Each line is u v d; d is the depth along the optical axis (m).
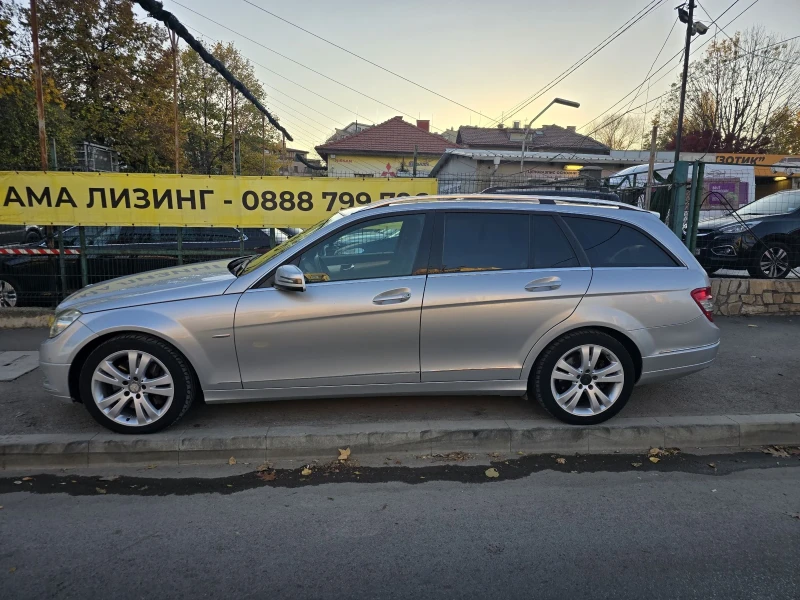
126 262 7.75
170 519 3.18
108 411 3.91
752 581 2.65
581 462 3.94
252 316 3.82
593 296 4.00
